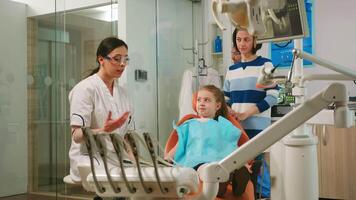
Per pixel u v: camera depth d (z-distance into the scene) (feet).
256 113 7.29
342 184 10.51
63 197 11.74
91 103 6.57
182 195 3.14
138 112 11.73
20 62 12.28
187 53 13.82
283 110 9.42
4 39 11.91
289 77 4.67
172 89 13.16
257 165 5.08
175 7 13.52
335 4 12.01
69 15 12.33
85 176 3.49
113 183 3.15
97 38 11.94
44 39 12.43
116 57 6.61
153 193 3.12
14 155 12.25
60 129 12.10
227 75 8.05
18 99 12.27
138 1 12.08
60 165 11.98
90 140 3.02
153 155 3.00
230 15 3.36
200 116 6.01
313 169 4.87
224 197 4.52
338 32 12.01
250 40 7.45
